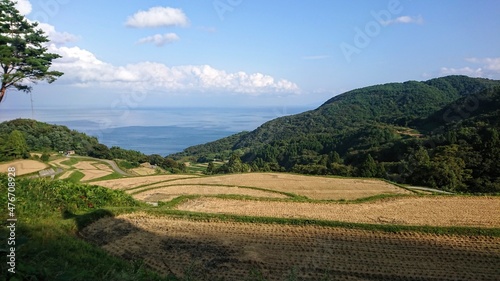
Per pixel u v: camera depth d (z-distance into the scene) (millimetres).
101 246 13148
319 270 11578
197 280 10719
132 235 14312
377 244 13844
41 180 18469
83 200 17609
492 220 17953
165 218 16375
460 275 11391
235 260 12219
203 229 15195
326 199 24578
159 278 10055
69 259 10055
